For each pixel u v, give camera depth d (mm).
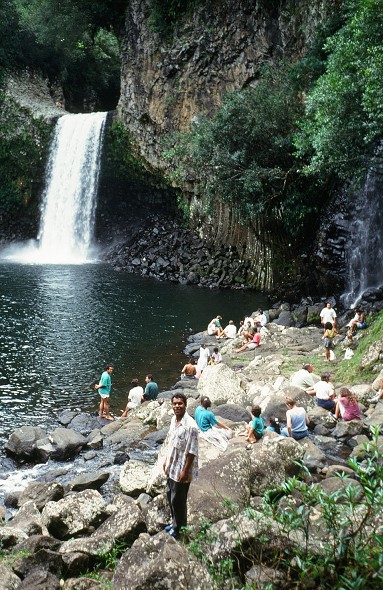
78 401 16172
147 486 8961
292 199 29969
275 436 10297
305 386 14281
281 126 28453
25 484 11062
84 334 23266
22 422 14586
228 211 38156
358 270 28344
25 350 20859
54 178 46969
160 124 41125
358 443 10469
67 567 6418
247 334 21625
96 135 45062
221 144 29719
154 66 40750
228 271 36812
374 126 19625
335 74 20438
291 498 5938
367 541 4805
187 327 24984
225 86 36656
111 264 42125
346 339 19656
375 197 27719
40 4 50375
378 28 18781
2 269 38062
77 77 57656
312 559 5133
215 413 12594
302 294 29375
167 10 39062
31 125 46906
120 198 46781
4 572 5910
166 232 43656
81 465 11742
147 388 15703
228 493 7270
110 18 45906
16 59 50438
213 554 5648
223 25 35656
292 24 31547
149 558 5551
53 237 47312
